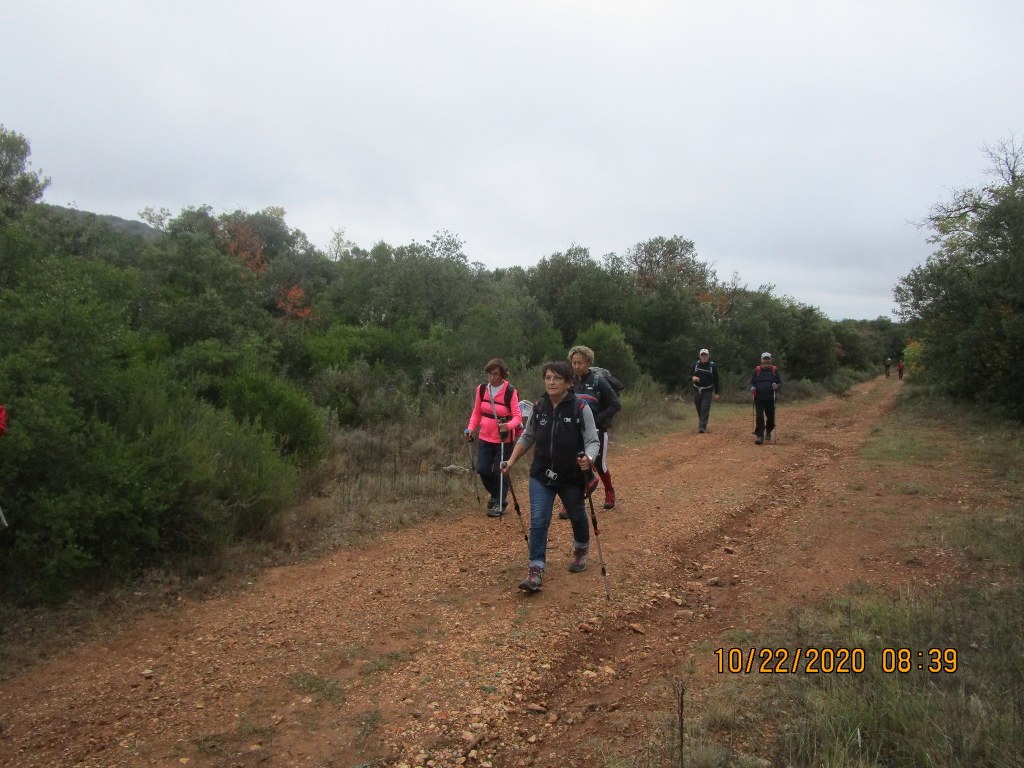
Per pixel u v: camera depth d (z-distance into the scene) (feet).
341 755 10.80
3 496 16.43
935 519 22.72
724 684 12.59
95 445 18.63
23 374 18.28
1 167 61.72
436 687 12.90
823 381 118.62
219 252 45.60
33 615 15.88
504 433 24.52
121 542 17.90
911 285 55.93
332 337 48.55
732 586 18.26
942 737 9.78
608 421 24.06
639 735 11.05
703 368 48.32
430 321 63.05
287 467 24.12
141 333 34.78
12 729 11.55
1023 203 46.47
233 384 30.45
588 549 20.90
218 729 11.53
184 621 16.05
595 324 72.49
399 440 35.14
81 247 60.54
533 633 15.24
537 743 11.19
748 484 30.22
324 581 18.66
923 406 59.67
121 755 10.81
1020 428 42.80
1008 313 47.65
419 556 20.75
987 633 13.52
